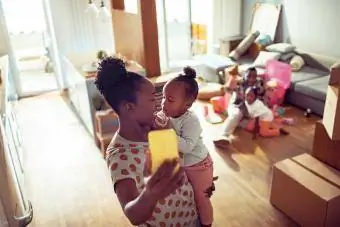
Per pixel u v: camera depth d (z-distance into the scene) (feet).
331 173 7.31
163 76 10.87
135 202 2.62
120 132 3.30
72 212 8.25
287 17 15.58
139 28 10.68
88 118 11.90
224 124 11.76
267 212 7.81
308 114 12.66
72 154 11.04
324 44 14.08
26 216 7.75
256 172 9.39
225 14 18.20
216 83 15.70
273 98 12.98
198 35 19.07
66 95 16.78
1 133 6.82
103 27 16.57
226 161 10.00
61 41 16.47
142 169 3.14
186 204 3.64
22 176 9.40
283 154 10.25
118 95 3.17
